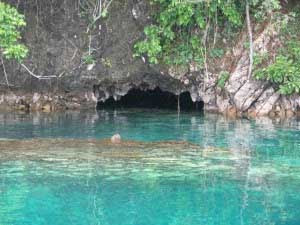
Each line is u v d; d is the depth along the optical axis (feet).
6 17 44.01
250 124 47.09
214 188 28.66
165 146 38.11
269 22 52.24
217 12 52.85
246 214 25.13
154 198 27.07
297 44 51.62
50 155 34.96
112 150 36.55
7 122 47.34
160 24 52.49
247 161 34.17
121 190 28.17
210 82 52.75
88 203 26.30
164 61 53.42
